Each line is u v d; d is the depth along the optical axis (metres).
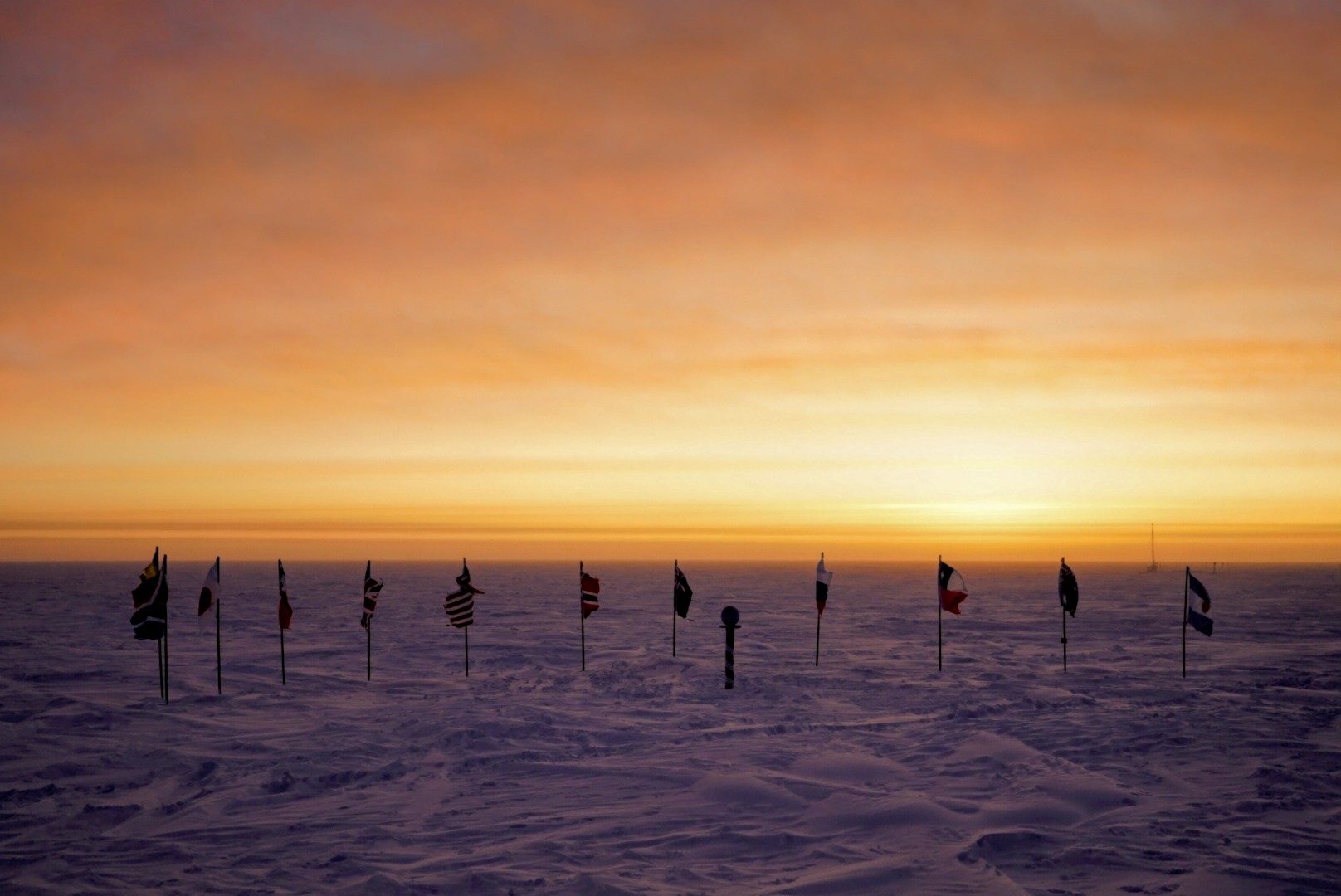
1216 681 25.88
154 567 21.80
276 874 9.48
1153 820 11.51
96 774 14.64
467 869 9.61
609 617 56.94
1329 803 12.40
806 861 9.86
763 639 41.41
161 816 12.08
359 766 15.02
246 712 20.69
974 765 14.65
